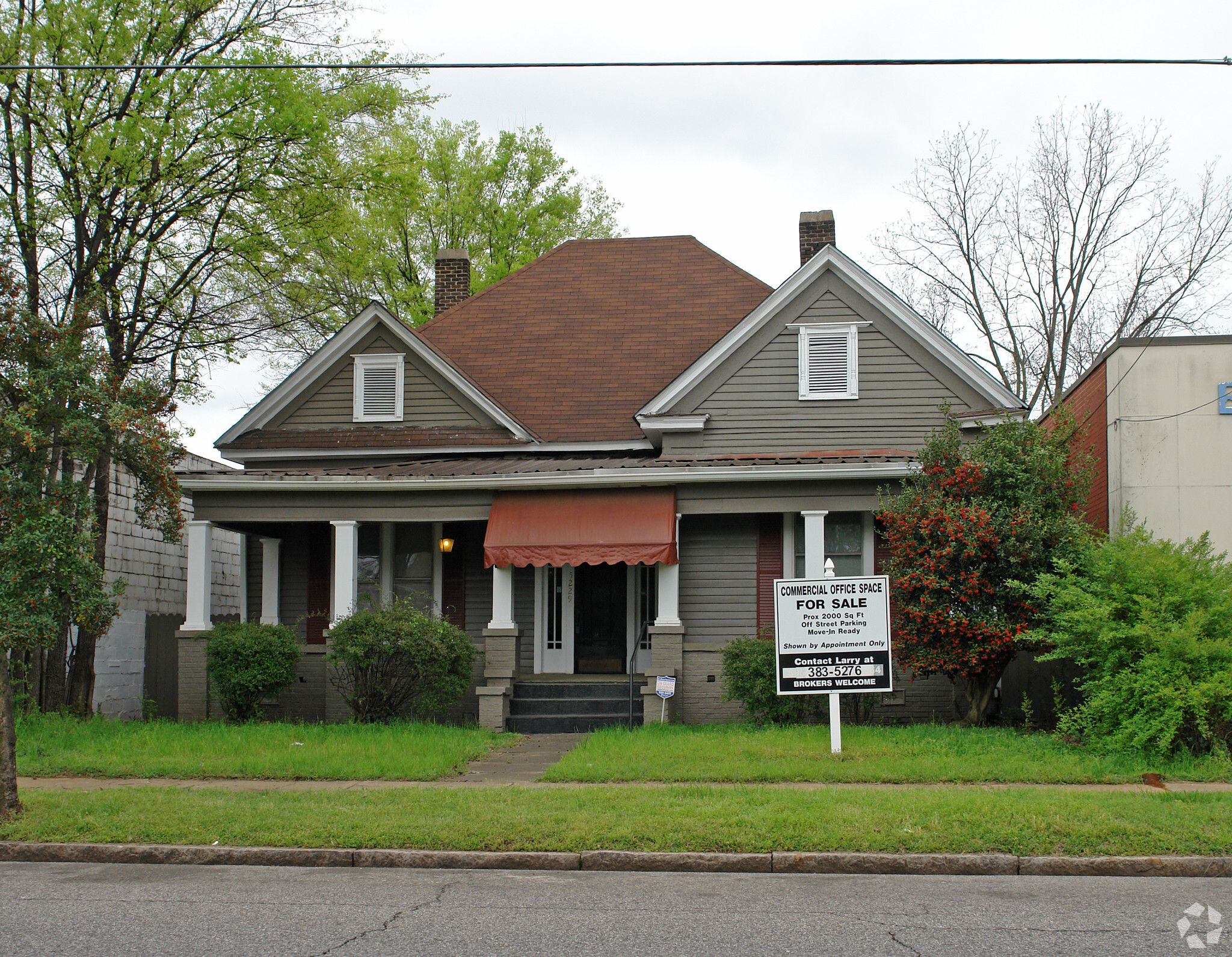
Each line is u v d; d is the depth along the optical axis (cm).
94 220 1864
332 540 2003
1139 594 1347
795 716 1574
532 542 1705
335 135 2016
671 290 2383
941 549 1498
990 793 1066
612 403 2142
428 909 750
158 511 1691
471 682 1755
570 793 1082
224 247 2003
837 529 1844
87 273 1856
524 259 3484
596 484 1736
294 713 1775
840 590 1309
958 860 860
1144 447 1683
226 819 970
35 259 1831
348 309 2895
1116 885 817
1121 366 1703
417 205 2322
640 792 1084
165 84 1814
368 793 1090
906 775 1159
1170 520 1666
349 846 901
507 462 1911
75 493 1489
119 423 1462
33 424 1448
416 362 2125
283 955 647
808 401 1955
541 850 887
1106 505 1761
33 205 1808
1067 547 1486
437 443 2080
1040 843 880
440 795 1076
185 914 740
